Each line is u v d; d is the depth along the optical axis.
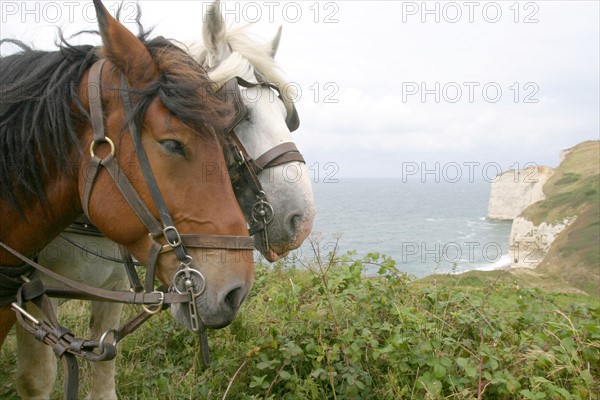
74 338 2.12
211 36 3.27
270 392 3.52
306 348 3.37
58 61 2.24
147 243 2.12
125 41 2.04
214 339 4.05
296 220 3.03
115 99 2.08
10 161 2.14
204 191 2.07
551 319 3.96
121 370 3.97
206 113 2.04
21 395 3.06
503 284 4.53
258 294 4.63
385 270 4.16
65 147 2.13
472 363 3.23
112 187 2.08
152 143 2.03
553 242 39.97
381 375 3.36
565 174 55.84
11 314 2.33
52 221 2.28
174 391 3.52
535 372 3.35
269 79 3.32
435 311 3.90
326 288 3.77
